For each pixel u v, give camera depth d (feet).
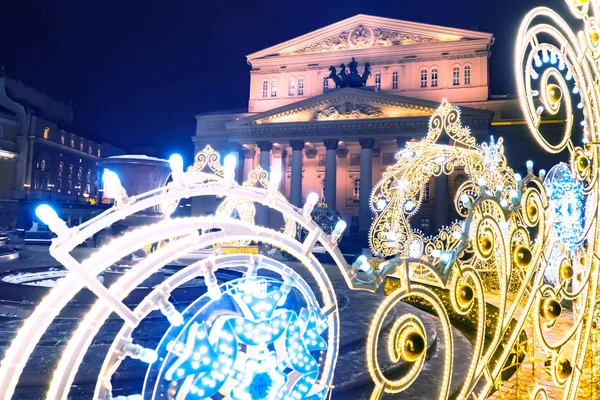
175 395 6.94
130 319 6.49
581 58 12.94
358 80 175.83
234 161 7.45
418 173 52.19
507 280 10.94
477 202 10.18
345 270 8.38
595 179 13.52
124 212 6.57
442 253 9.78
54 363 15.24
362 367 17.66
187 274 7.09
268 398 7.90
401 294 8.84
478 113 151.23
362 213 161.27
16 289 24.50
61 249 6.01
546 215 12.62
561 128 160.56
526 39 10.88
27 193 209.05
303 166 202.49
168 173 30.60
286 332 8.16
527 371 22.52
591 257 13.64
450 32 182.50
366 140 165.17
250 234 7.59
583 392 17.62
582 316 13.64
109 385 6.42
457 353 21.61
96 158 269.64
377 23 190.70
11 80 222.07
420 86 185.68
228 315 7.42
